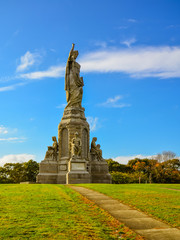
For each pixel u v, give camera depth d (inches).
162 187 1317.7
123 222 564.7
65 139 1945.1
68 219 585.0
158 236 473.4
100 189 1075.3
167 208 685.3
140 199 820.6
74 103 2050.9
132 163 4306.1
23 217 591.8
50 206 722.8
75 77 2074.3
